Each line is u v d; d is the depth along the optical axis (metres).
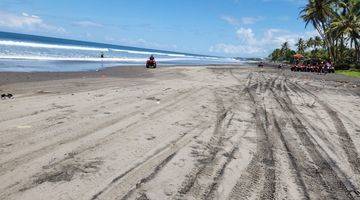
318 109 12.07
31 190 4.28
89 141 6.38
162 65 42.56
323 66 48.03
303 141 7.48
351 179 5.41
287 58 148.75
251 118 9.55
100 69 27.48
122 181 4.70
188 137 7.11
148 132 7.27
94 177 4.78
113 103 10.42
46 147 5.91
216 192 4.56
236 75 28.59
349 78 35.56
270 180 5.11
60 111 8.80
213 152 6.24
